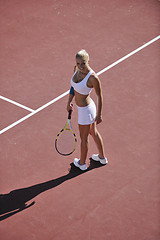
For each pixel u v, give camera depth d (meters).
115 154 26.02
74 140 25.22
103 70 33.72
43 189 23.91
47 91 31.80
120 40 37.62
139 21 40.34
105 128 27.97
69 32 39.12
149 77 32.75
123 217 22.06
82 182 24.25
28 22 40.88
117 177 24.47
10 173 25.00
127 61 34.72
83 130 23.55
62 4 43.50
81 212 22.45
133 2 43.41
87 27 39.72
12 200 23.31
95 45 37.09
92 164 25.41
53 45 37.38
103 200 23.08
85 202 23.02
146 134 27.42
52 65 34.78
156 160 25.47
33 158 25.97
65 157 25.98
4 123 28.78
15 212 22.62
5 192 23.77
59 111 29.73
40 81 32.94
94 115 23.41
